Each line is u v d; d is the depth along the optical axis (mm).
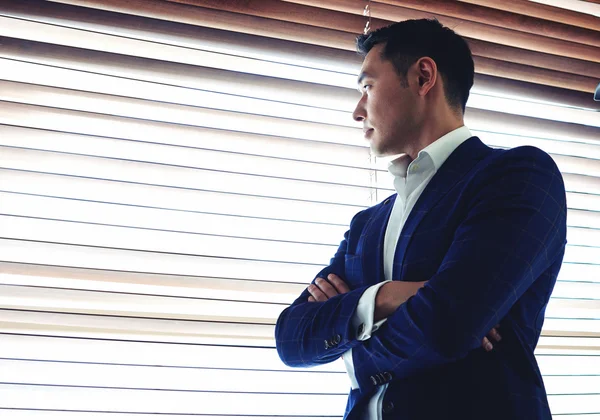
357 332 1330
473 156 1476
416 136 1566
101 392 1802
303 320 1429
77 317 1809
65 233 1860
